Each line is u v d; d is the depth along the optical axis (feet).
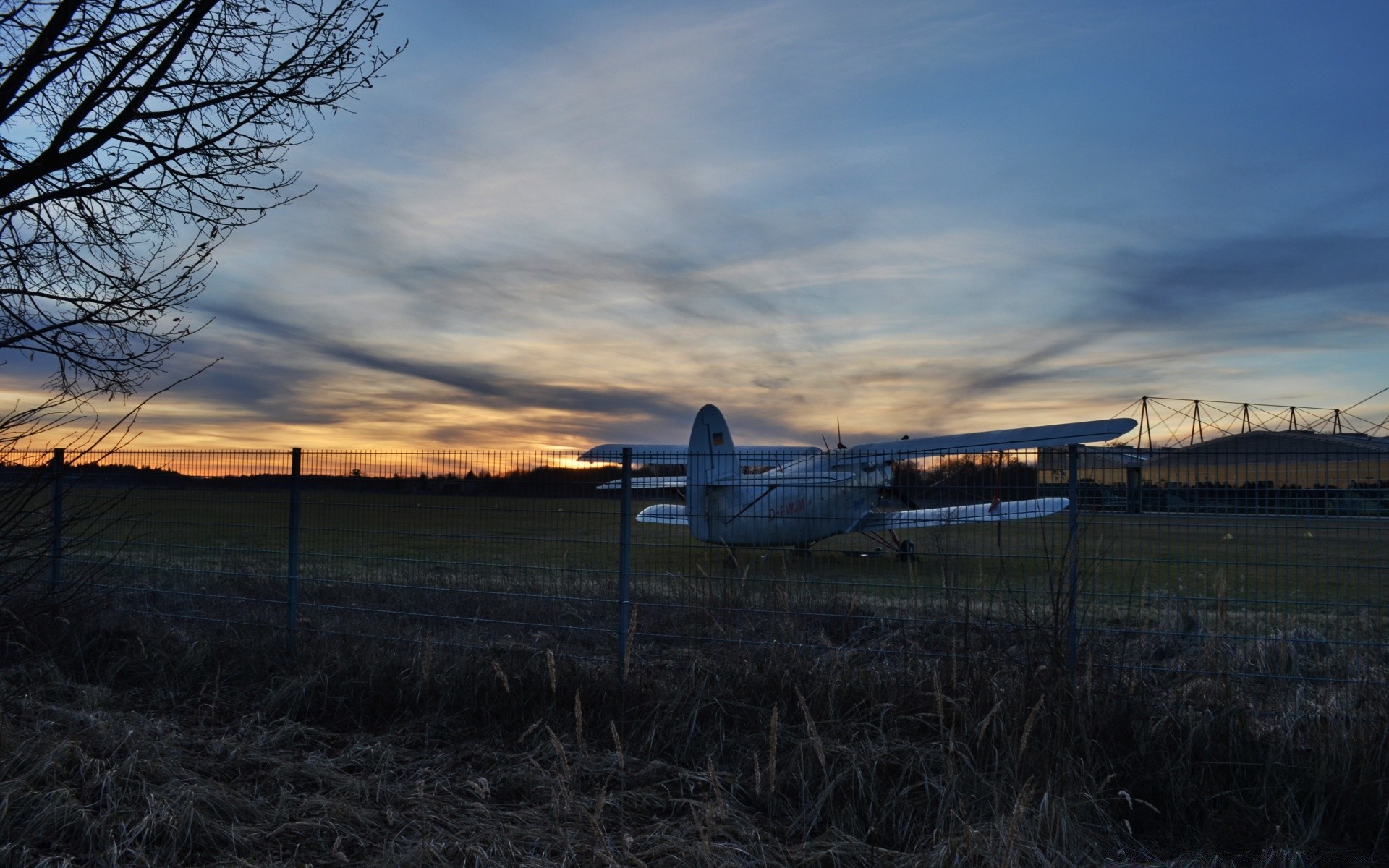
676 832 10.87
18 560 15.66
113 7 13.97
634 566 20.33
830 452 17.65
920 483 17.34
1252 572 22.86
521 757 13.71
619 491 17.35
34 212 15.69
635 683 15.79
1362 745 12.06
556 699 15.21
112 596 21.45
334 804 11.50
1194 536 15.23
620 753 11.82
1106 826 10.91
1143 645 15.06
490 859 9.96
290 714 15.71
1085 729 12.35
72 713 14.48
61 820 10.65
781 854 10.37
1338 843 11.02
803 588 17.58
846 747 12.50
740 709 14.88
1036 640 14.08
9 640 17.58
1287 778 12.02
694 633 17.67
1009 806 10.85
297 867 10.02
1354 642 14.64
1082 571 15.25
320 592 21.83
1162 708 13.39
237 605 22.12
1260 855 10.75
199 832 10.69
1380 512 14.47
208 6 14.20
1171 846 11.05
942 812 10.87
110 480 22.29
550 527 18.62
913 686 14.38
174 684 17.62
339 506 20.13
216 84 15.31
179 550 22.88
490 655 17.06
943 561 16.81
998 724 12.28
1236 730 12.96
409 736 14.79
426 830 10.82
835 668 15.05
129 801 11.35
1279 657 15.05
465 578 20.66
